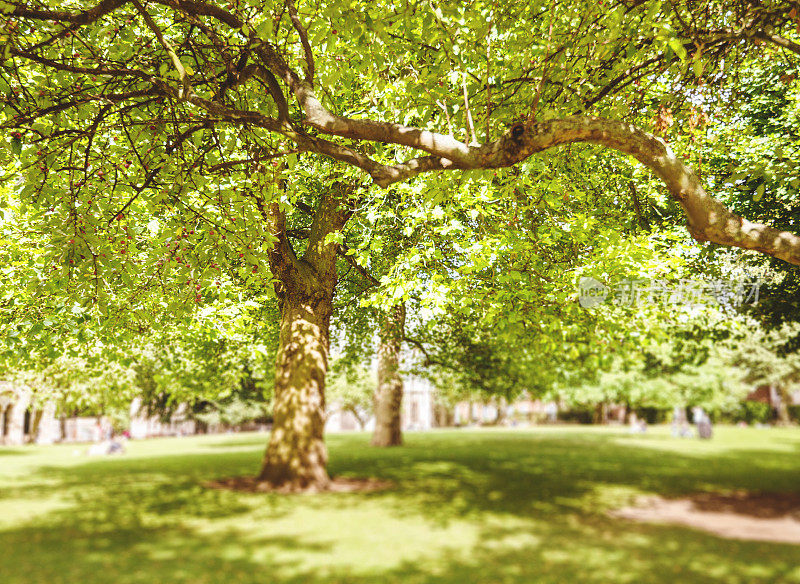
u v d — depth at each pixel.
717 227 3.15
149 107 5.39
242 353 13.80
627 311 10.54
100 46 5.52
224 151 5.80
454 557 7.42
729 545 8.13
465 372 17.05
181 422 44.59
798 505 11.37
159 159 5.41
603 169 9.95
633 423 44.62
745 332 12.55
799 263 3.08
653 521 9.83
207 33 4.17
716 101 5.86
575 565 7.07
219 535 8.53
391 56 5.26
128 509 10.59
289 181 7.32
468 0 4.62
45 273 6.20
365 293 12.21
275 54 3.76
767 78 8.72
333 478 13.79
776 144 8.20
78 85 4.98
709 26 5.45
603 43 4.61
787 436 34.50
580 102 5.21
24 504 11.29
